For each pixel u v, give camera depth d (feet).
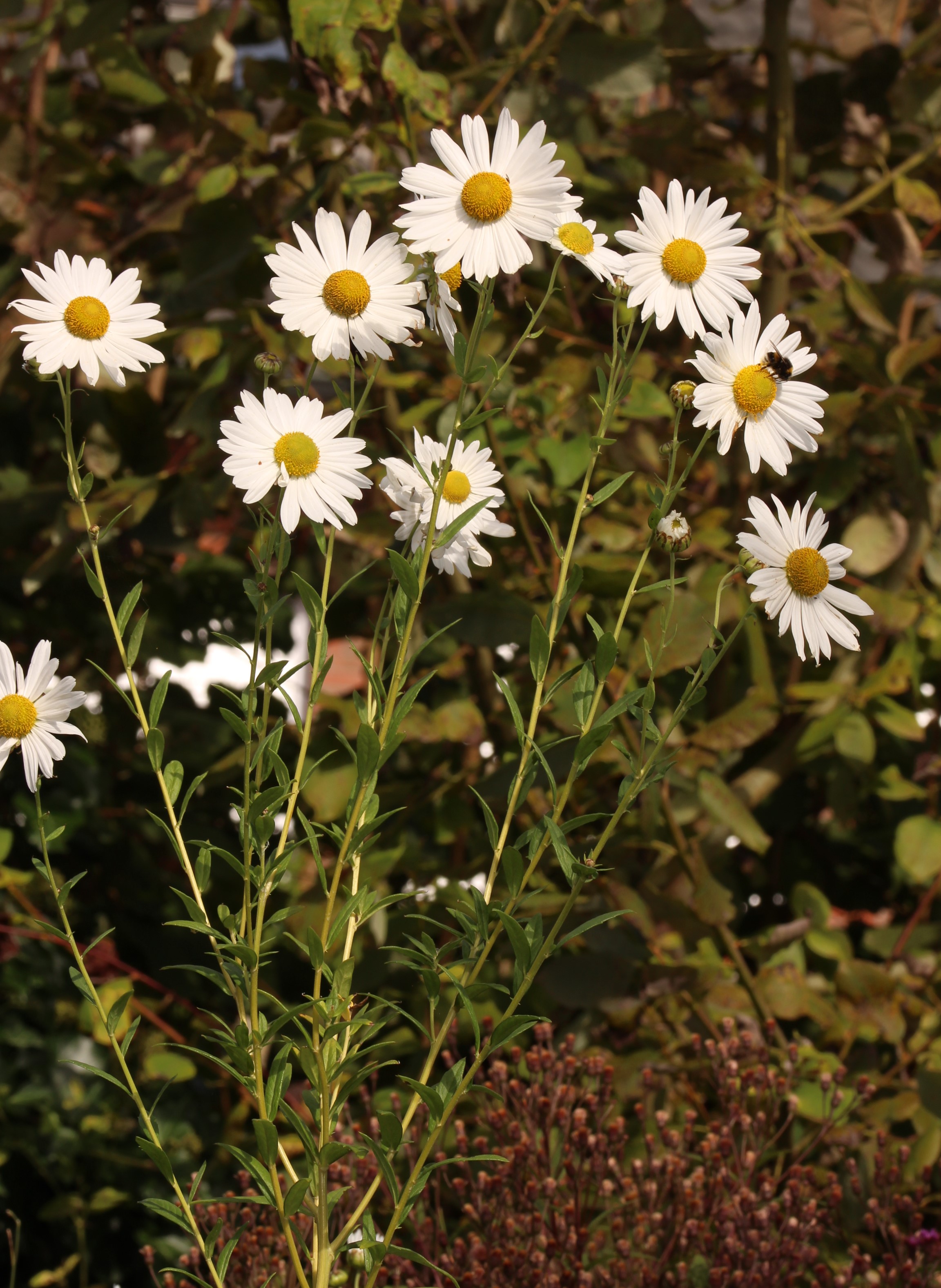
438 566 4.83
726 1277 5.27
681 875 6.09
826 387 7.05
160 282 7.17
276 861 4.68
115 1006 4.70
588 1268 5.42
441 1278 5.29
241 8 8.14
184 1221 4.71
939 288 6.63
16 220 6.86
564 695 6.02
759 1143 5.62
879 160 6.98
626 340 4.73
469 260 4.54
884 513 6.56
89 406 6.87
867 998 6.05
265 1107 4.67
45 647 4.69
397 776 6.97
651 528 4.69
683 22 7.32
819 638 4.60
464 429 4.65
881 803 7.91
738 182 6.73
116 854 7.31
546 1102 5.50
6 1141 6.75
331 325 4.66
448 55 7.61
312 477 4.65
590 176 6.68
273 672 4.66
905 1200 5.49
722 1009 6.05
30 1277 6.92
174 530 6.89
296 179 6.37
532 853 4.68
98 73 6.65
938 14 7.54
